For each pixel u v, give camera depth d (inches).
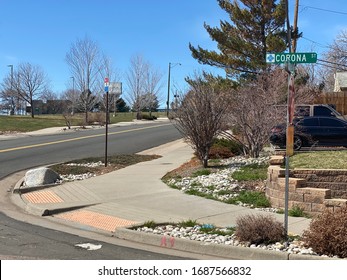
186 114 561.9
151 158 768.9
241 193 429.4
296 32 1087.6
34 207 397.7
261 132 620.4
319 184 393.4
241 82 1034.1
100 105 2647.6
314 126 731.4
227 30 1131.9
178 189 467.5
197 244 275.1
